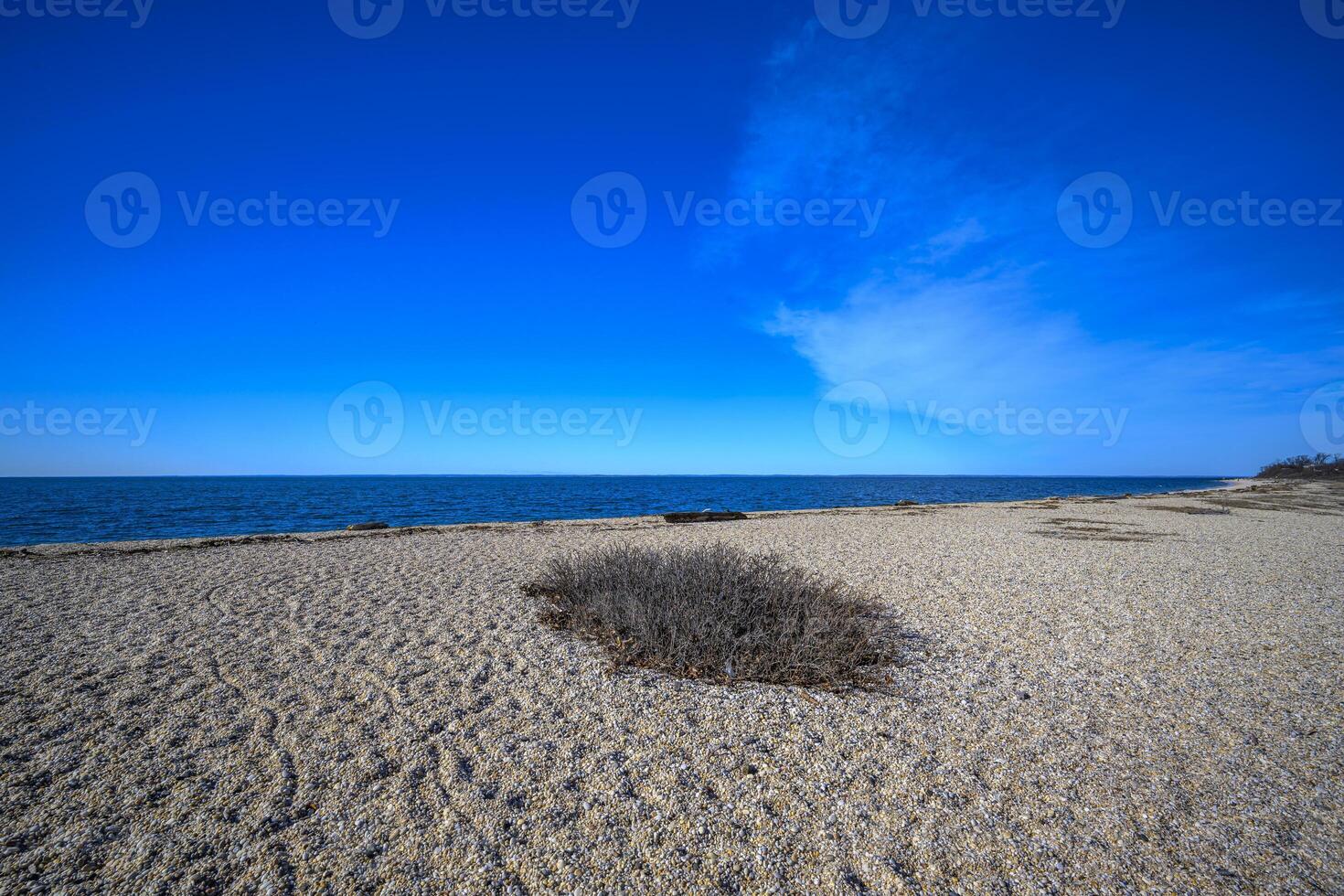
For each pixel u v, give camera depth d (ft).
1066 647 19.39
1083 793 11.14
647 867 9.05
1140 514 70.38
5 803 10.36
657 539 45.09
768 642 17.56
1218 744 13.06
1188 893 8.70
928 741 13.01
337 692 15.12
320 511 99.86
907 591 26.99
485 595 25.54
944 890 8.70
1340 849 9.71
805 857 9.33
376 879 8.73
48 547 39.96
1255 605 24.93
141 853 9.17
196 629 20.42
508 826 9.93
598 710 14.20
